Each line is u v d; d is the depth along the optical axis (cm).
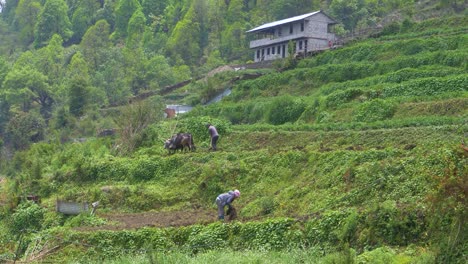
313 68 6200
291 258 2400
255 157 3903
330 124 4309
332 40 7875
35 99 9781
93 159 4784
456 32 6209
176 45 11538
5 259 3114
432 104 4147
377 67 5706
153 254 2611
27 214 4034
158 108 5803
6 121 9606
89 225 3544
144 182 4319
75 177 4684
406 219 2388
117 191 4109
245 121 5609
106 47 12112
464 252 2161
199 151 4447
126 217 3712
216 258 2516
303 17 7900
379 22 9056
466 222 2197
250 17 11831
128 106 5372
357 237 2458
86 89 8362
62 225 3856
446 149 2722
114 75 9706
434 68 5153
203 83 8019
